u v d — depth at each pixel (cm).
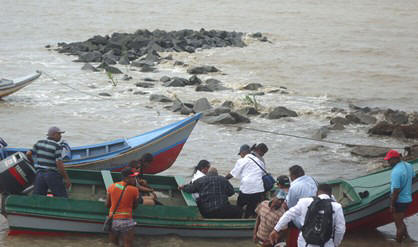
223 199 1302
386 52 5094
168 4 8712
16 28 6166
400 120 2689
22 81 2991
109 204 1217
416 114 2839
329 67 4328
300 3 9181
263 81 3756
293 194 1122
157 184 1469
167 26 6750
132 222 1202
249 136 2414
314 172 1948
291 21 7331
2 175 1333
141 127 2500
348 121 2659
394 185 1248
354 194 1364
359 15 7956
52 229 1263
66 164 1603
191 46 5175
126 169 1207
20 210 1228
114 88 3369
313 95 3369
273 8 8588
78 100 3019
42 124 2484
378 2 9344
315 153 2186
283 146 2275
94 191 1453
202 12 8056
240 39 5550
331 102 3189
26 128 2405
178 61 4319
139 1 8906
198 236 1291
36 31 6031
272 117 2738
